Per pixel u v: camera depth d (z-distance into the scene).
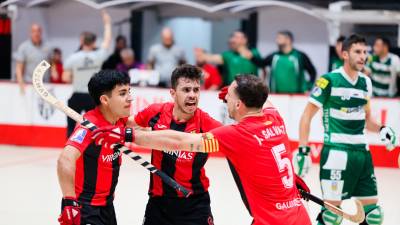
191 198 5.39
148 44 17.50
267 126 4.77
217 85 13.16
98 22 17.09
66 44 17.34
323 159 6.88
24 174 11.02
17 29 17.17
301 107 12.41
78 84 11.82
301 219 4.67
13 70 16.83
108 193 5.10
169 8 17.42
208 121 5.40
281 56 12.81
